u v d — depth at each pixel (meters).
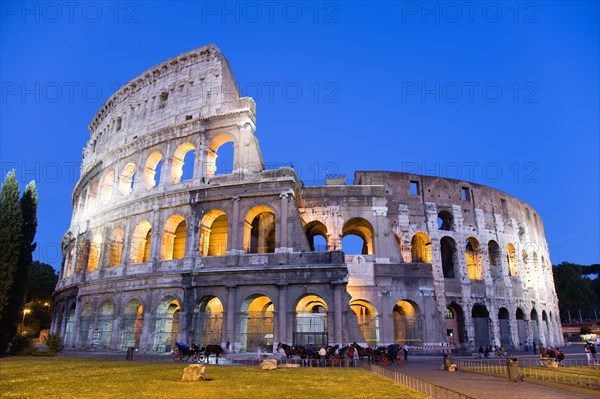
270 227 61.34
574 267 131.25
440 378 29.69
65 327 67.00
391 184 69.75
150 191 60.25
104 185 69.50
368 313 61.53
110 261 62.28
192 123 60.25
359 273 54.97
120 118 73.25
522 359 49.34
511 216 80.62
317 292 48.28
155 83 68.62
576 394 22.53
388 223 58.34
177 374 28.69
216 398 19.53
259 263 50.53
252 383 24.70
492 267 75.44
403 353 47.31
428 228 69.06
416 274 55.25
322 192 60.12
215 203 55.00
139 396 19.84
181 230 62.12
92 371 30.14
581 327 123.75
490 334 68.69
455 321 68.19
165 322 54.25
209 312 52.84
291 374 29.94
